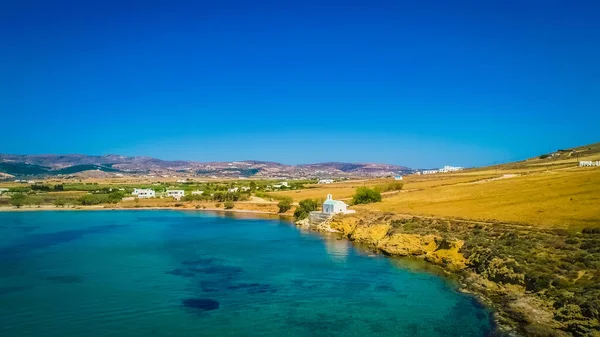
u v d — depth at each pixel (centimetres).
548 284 5534
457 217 10238
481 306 5553
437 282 6850
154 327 5075
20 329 5034
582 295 4825
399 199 15850
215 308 5738
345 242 11312
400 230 10031
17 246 10781
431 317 5259
